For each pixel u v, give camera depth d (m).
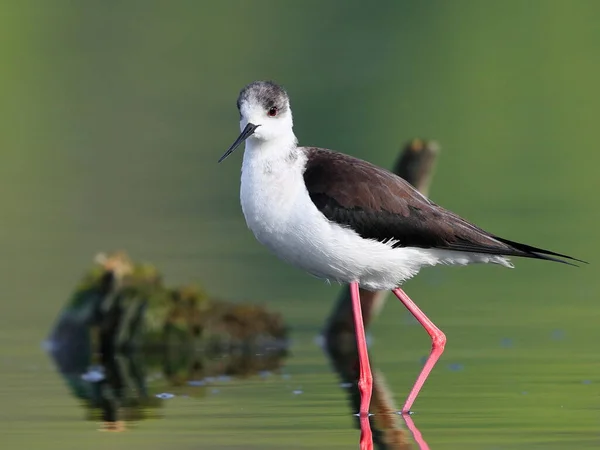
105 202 19.75
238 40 32.16
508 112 26.03
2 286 14.66
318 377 10.63
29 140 24.23
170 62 29.75
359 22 33.88
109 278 12.61
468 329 12.64
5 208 19.06
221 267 15.76
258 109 9.12
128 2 35.72
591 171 21.77
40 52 30.47
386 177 9.31
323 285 15.31
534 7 33.88
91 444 7.89
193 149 23.17
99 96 27.42
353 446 7.78
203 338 12.40
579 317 13.09
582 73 28.78
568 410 8.78
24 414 8.97
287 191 9.12
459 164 22.34
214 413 8.94
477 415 8.68
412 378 10.45
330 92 27.00
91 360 11.77
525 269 16.50
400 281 9.70
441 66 29.52
